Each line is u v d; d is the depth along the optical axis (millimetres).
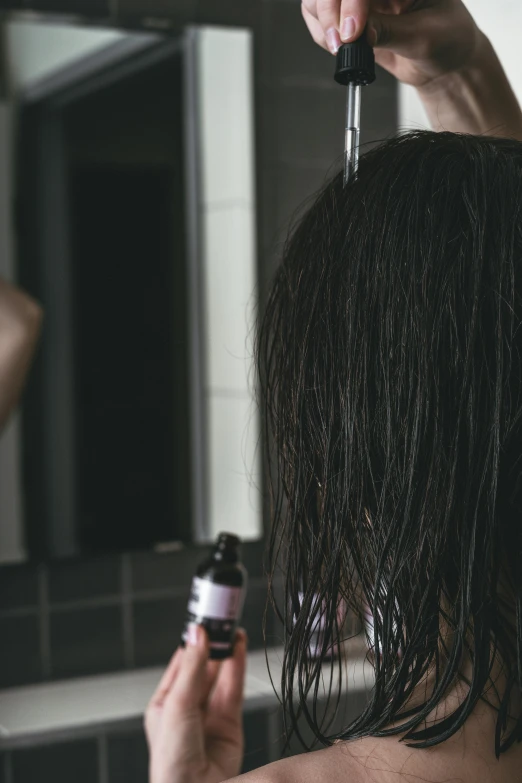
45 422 1698
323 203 456
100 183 1708
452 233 407
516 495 406
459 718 401
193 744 871
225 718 931
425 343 398
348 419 416
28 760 1438
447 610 419
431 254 404
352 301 416
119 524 1757
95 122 1696
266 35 1823
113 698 1626
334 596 436
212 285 1796
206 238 1788
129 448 1759
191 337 1787
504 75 670
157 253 1758
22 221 1659
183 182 1765
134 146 1728
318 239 448
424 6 608
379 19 561
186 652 888
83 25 1672
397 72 690
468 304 400
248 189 1810
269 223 1846
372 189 427
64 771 1459
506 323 399
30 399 1687
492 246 404
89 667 1767
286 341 458
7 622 1707
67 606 1747
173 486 1789
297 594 465
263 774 408
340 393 420
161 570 1810
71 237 1695
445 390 400
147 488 1773
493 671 415
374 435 416
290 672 463
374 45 561
